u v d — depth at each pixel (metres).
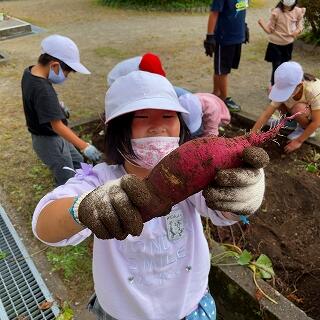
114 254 1.42
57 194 1.26
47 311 2.37
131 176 0.97
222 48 4.79
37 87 2.83
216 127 3.64
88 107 5.06
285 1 5.01
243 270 2.29
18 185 3.51
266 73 6.18
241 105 5.03
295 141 3.92
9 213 3.18
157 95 1.28
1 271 2.65
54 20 9.98
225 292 2.31
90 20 9.95
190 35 8.52
